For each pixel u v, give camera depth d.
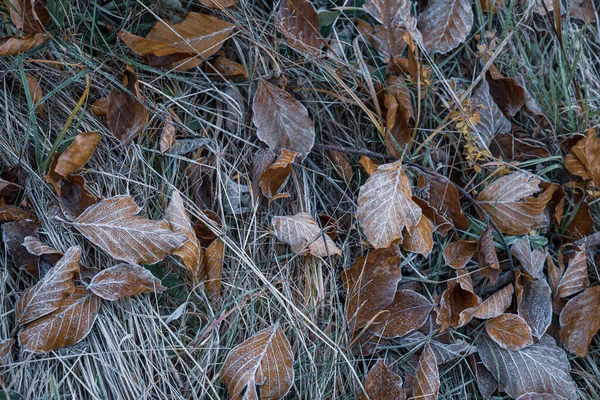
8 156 0.85
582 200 0.92
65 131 0.84
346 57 0.94
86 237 0.83
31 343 0.80
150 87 0.88
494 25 1.00
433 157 0.93
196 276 0.85
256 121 0.89
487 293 0.90
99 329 0.83
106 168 0.87
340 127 0.93
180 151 0.88
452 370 0.89
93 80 0.89
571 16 1.02
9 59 0.87
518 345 0.87
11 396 0.78
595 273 0.93
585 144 0.91
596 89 1.00
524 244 0.90
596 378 0.90
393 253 0.87
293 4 0.91
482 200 0.92
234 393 0.83
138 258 0.83
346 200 0.92
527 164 0.93
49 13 0.87
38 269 0.82
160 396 0.83
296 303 0.88
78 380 0.81
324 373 0.86
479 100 0.94
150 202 0.87
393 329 0.87
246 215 0.89
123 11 0.91
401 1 0.93
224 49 0.92
